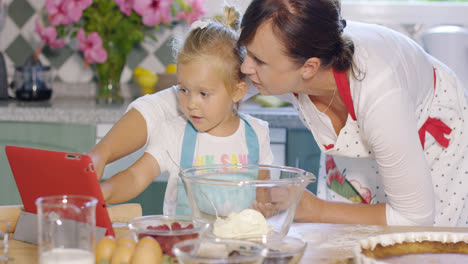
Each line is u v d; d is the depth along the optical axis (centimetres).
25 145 215
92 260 75
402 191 121
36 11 259
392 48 130
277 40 110
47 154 94
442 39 230
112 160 126
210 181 96
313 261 92
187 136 140
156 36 260
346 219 124
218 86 130
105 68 245
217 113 133
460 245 96
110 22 240
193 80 129
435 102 146
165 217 99
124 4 237
